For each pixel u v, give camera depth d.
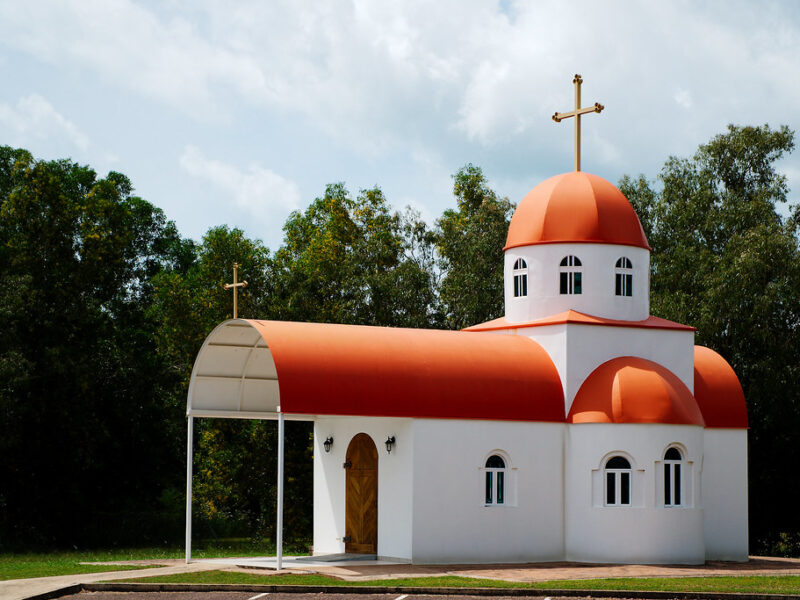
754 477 45.62
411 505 27.33
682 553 28.50
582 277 31.11
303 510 46.59
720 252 49.44
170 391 51.66
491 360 29.23
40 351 44.12
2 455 42.38
